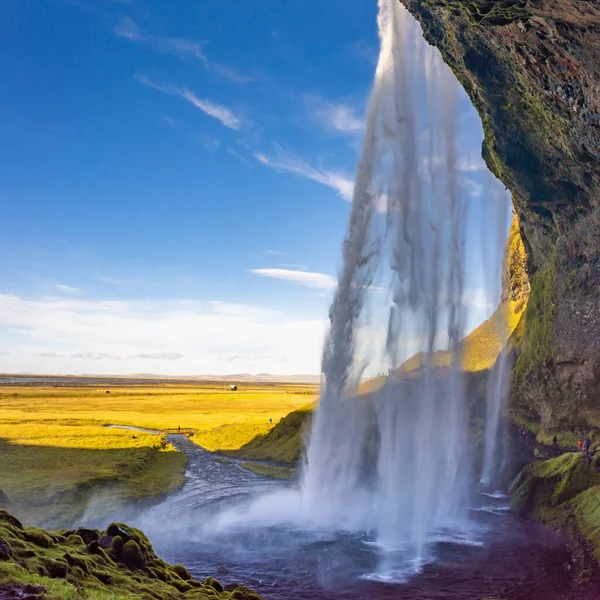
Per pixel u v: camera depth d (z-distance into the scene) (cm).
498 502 3186
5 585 870
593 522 2331
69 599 890
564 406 4450
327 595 1792
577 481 2781
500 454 4194
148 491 3500
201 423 7950
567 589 1798
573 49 2405
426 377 3341
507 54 2967
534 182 4131
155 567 1336
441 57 3688
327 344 3475
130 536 1384
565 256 4516
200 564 2133
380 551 2292
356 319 3447
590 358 4131
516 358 5622
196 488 3722
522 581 1911
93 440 5725
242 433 6200
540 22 2362
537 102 3244
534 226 4975
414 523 2709
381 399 3288
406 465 3144
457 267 3538
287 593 1817
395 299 3416
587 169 3550
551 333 4672
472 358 6619
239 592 1359
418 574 2006
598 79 2483
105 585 1086
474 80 3484
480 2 2481
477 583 1906
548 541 2370
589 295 4209
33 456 4684
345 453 3347
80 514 2881
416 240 3434
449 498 3139
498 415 5284
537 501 2884
